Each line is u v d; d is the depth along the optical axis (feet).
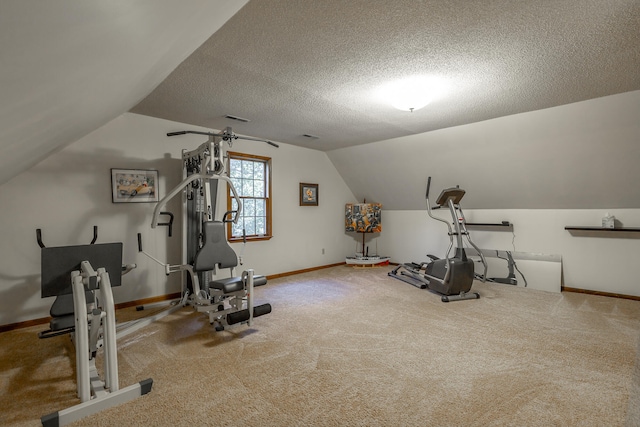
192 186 11.66
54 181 10.55
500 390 6.43
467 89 9.38
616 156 11.50
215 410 5.84
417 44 6.81
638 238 12.71
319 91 9.53
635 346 8.41
